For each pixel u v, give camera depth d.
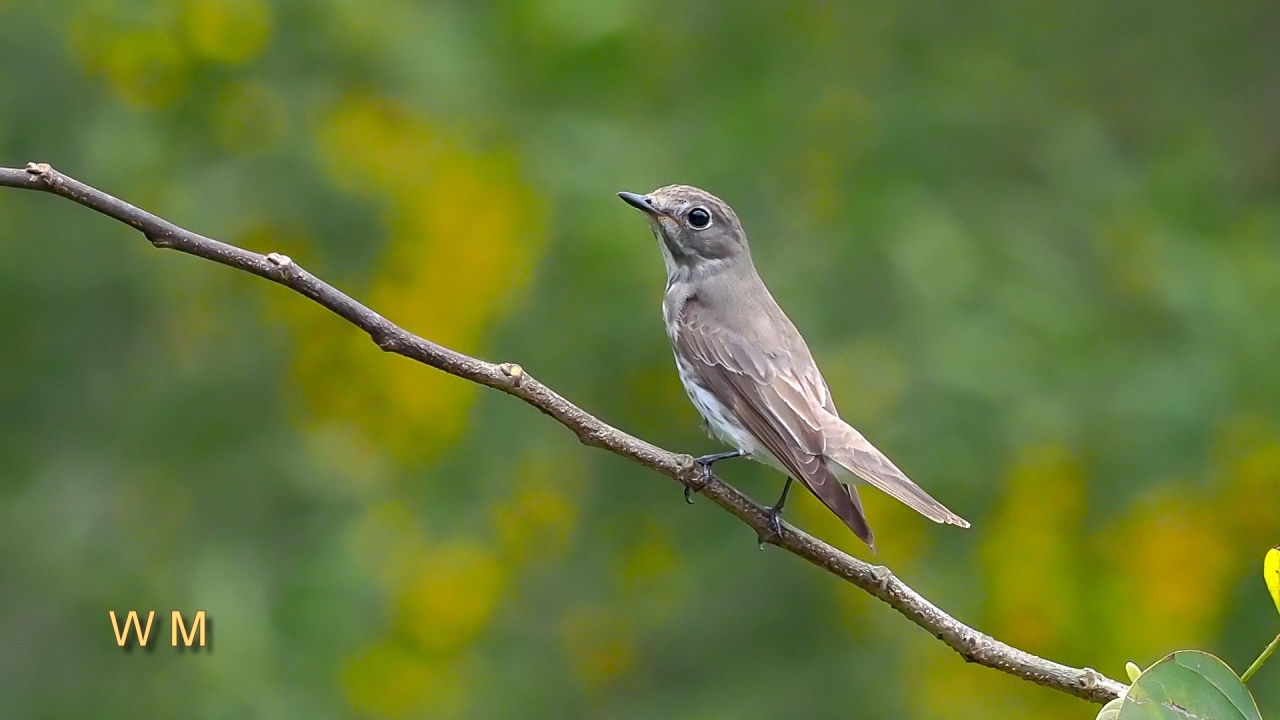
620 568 13.98
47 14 12.64
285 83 13.20
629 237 13.08
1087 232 14.78
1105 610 13.02
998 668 7.37
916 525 13.18
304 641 12.39
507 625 13.74
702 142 13.89
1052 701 12.99
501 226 13.20
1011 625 13.04
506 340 13.23
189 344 13.16
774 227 13.81
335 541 12.71
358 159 13.09
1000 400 12.94
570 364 13.27
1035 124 15.56
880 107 14.77
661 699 13.54
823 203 13.98
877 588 7.56
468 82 13.45
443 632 13.27
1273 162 17.11
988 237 14.23
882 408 12.92
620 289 13.16
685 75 14.64
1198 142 16.17
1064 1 16.66
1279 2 17.33
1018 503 13.12
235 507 12.88
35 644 12.60
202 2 12.85
